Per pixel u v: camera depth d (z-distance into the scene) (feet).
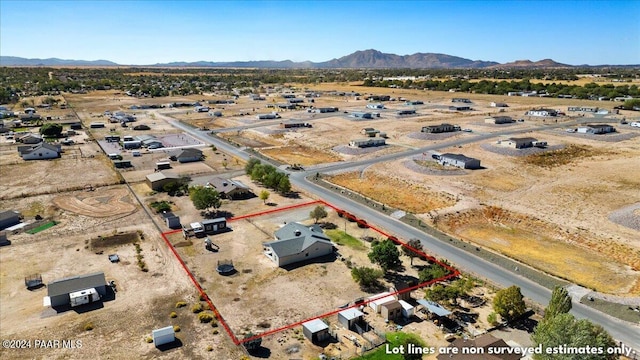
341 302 150.20
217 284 161.27
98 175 307.58
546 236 206.80
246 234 207.21
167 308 146.10
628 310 142.92
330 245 186.50
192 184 284.82
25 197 259.19
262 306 147.13
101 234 205.77
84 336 131.13
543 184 278.67
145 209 240.53
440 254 185.57
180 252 187.52
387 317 139.44
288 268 174.09
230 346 127.13
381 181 295.07
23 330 133.59
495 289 157.69
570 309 138.51
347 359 121.19
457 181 288.10
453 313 143.33
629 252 185.47
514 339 129.59
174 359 121.49
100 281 153.89
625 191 258.57
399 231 210.59
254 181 294.87
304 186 284.00
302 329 134.41
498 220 227.20
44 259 179.73
